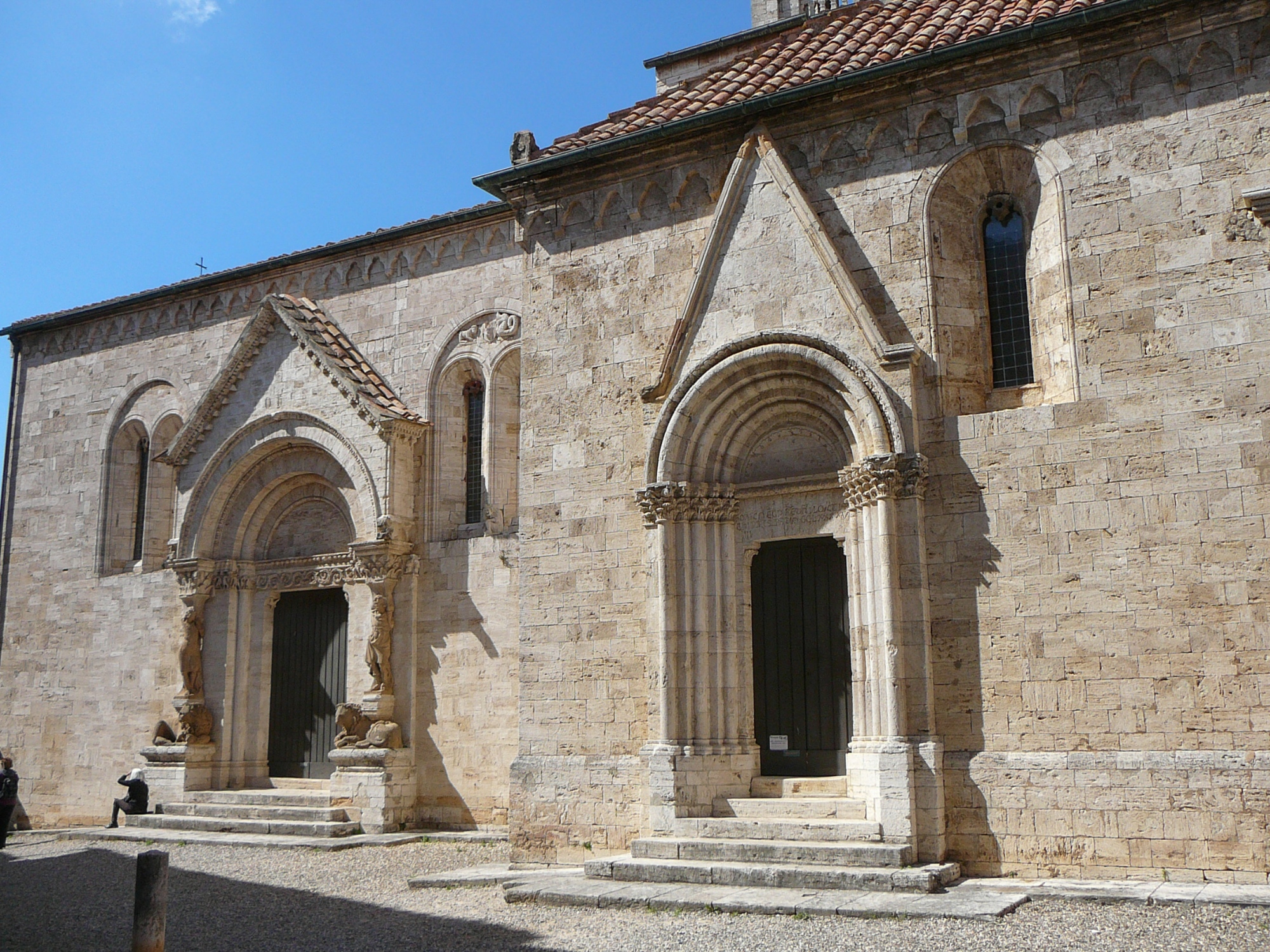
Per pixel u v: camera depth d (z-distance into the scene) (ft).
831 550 62.49
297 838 78.69
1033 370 58.70
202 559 91.86
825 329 60.08
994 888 49.62
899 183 60.54
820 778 59.52
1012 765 53.06
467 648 82.69
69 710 102.32
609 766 62.69
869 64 61.05
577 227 69.67
